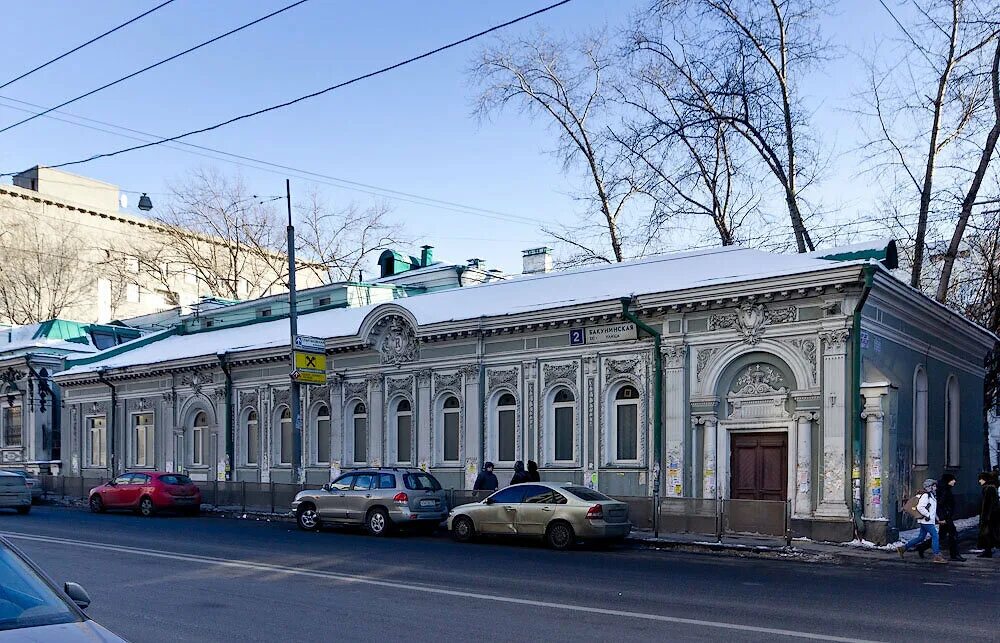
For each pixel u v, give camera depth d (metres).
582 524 18.00
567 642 9.15
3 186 55.72
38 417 41.41
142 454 37.09
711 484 21.03
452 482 26.08
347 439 29.33
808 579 13.85
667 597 11.91
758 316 20.56
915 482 22.05
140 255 58.28
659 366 22.09
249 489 28.66
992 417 38.72
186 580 13.25
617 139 35.28
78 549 17.17
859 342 19.12
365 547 18.30
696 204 34.81
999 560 16.83
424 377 27.12
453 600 11.59
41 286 56.12
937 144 30.17
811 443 19.66
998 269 30.88
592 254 37.56
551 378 24.27
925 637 9.46
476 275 39.03
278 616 10.47
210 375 33.91
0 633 5.30
